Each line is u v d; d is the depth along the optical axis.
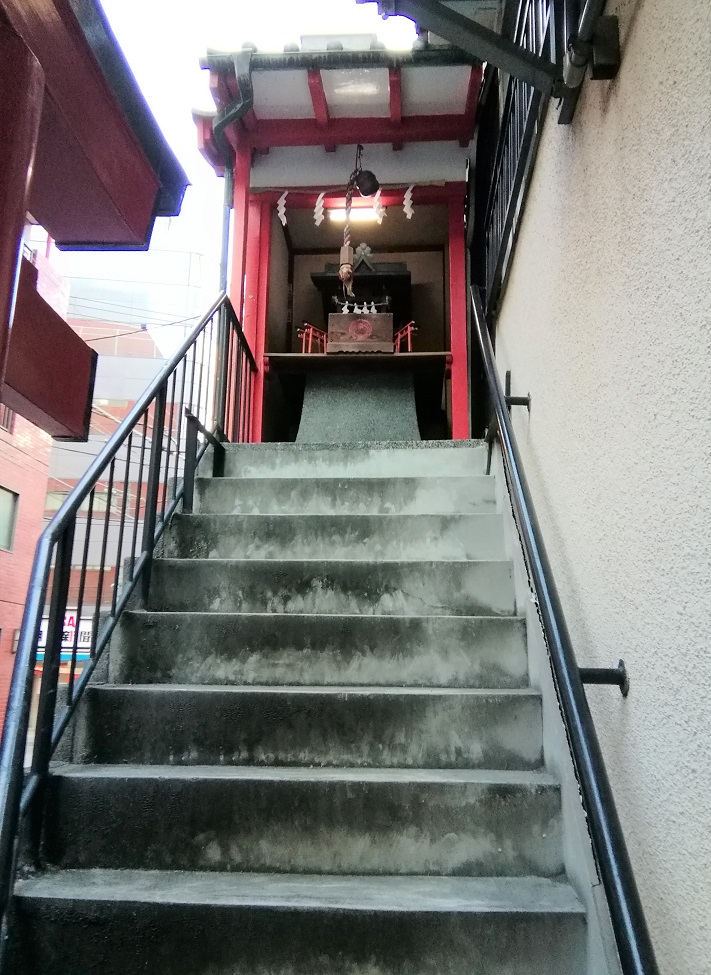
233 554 2.74
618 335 1.39
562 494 1.87
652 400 1.19
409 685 2.14
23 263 2.00
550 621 1.36
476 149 4.54
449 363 4.96
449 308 5.16
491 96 4.16
